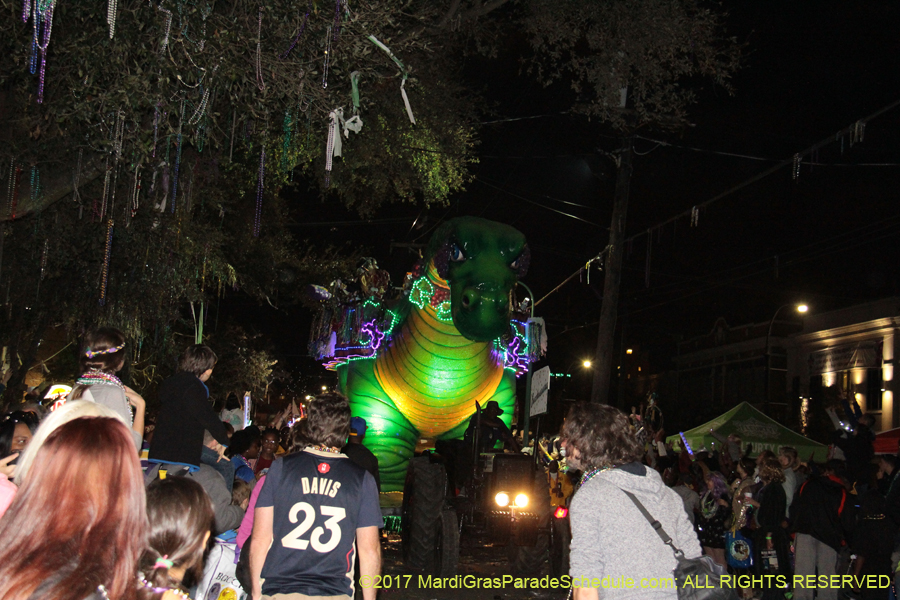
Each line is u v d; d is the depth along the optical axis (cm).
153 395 1571
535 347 1107
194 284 1292
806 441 1602
